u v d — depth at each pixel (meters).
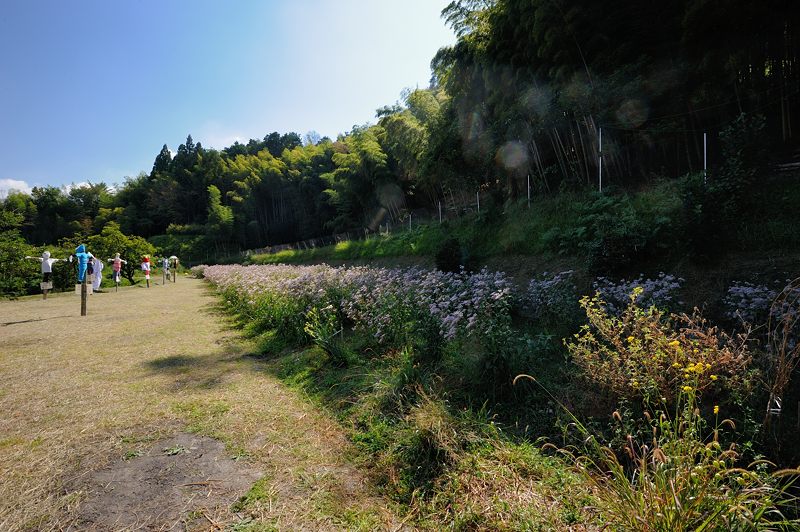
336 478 2.17
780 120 7.77
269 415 3.02
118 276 15.16
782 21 6.73
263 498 1.97
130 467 2.28
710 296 4.45
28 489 2.05
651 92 8.20
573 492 1.90
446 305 4.20
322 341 4.29
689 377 2.27
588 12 8.58
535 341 3.49
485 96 13.47
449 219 15.14
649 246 5.62
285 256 30.03
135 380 3.89
